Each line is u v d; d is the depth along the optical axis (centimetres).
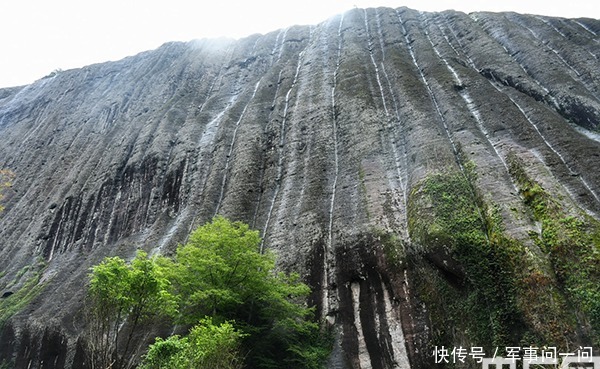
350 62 4541
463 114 3133
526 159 2428
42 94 8038
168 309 1569
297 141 3675
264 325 1931
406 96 3550
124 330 2189
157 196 3903
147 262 1512
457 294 1903
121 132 5378
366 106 3581
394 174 2817
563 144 2578
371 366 1903
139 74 7119
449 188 2370
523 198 2170
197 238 1989
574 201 2097
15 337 2798
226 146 4047
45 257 3931
